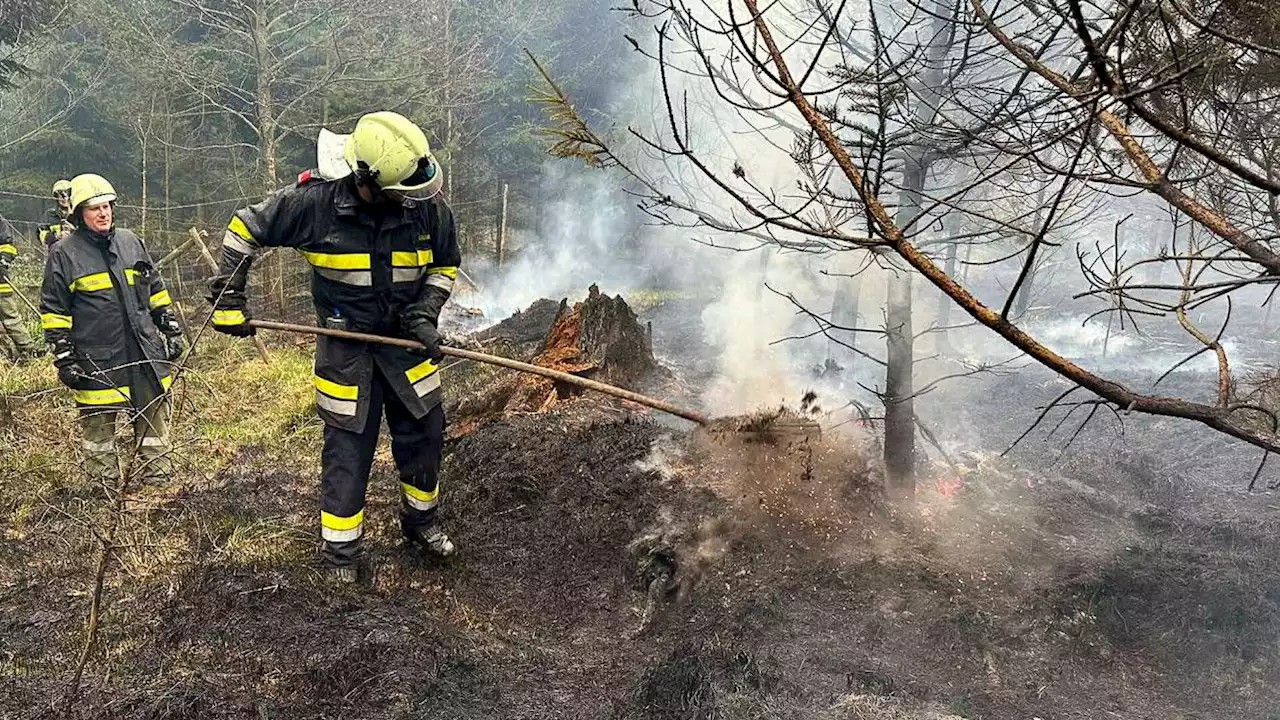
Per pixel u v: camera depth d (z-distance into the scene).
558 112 2.32
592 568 3.82
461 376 7.51
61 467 4.80
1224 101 2.32
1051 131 2.36
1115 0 2.34
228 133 15.80
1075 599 3.37
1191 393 7.29
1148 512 4.50
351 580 3.55
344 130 15.10
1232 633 3.20
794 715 2.62
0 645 3.04
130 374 4.51
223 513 4.24
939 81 3.53
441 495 4.56
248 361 7.89
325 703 2.72
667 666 2.89
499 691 2.89
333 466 3.51
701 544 3.76
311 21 12.43
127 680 2.80
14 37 12.71
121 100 16.14
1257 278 1.83
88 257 4.39
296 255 11.66
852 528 3.91
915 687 2.85
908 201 3.73
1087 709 2.83
